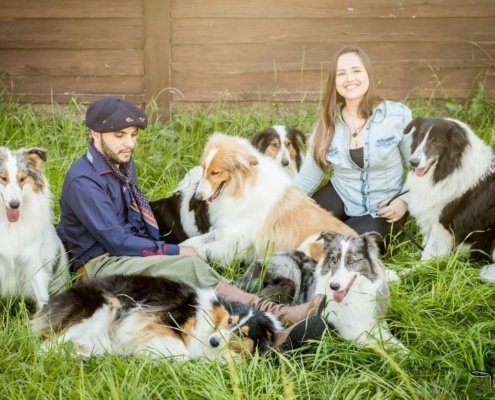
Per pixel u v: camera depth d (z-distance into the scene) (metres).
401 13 7.71
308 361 4.21
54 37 7.74
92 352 4.16
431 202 5.46
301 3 7.68
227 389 3.84
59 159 6.46
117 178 4.89
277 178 5.51
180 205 5.76
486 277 5.17
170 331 4.27
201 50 7.78
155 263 4.65
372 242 4.52
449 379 4.15
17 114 7.46
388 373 4.12
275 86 7.85
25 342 4.21
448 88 7.85
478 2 7.68
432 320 4.60
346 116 5.57
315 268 4.90
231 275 5.28
